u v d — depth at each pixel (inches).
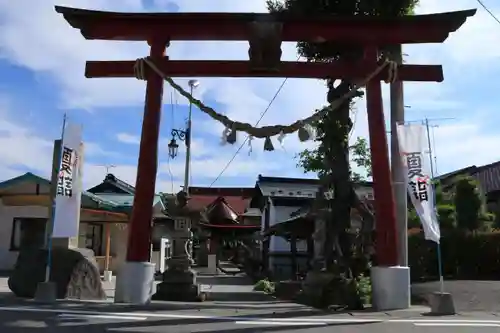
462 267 775.7
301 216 1006.4
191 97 493.4
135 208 460.8
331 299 490.9
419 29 484.1
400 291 444.1
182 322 357.4
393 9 566.9
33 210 930.7
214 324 353.1
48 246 499.5
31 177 916.0
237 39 501.0
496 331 339.6
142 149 471.2
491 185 1189.1
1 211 936.3
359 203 577.3
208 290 810.2
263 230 1432.1
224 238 1563.7
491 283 600.4
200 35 494.3
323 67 490.6
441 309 415.5
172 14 478.9
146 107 480.1
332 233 562.6
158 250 1185.4
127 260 453.4
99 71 492.1
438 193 871.1
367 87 487.8
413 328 348.2
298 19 480.4
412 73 487.2
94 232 1023.6
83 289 501.7
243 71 488.7
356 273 549.3
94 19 483.8
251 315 396.2
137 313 390.3
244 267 1482.5
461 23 478.0
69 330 323.3
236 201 2121.1
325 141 581.3
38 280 486.0
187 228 621.3
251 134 490.6
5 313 376.8
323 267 570.6
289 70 489.7
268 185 1594.5
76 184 473.7
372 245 567.5
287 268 1370.6
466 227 803.4
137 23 490.0
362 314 410.9
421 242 785.6
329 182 582.2
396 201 550.9
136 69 481.7
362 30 489.7
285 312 419.8
